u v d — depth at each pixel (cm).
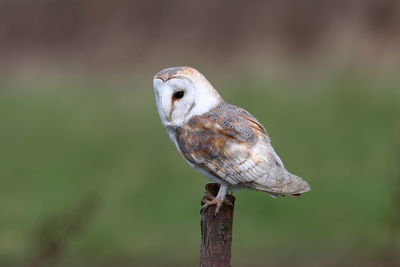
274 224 1383
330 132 1667
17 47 2980
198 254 1285
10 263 1173
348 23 2575
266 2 2862
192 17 2939
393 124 1661
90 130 1838
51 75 2492
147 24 2952
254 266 1173
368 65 2144
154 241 1339
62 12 3080
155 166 1603
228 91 1967
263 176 606
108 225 1380
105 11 3033
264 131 634
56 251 991
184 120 633
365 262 1190
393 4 2527
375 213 1346
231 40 2772
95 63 2791
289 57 2570
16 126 1906
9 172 1681
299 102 1833
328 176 1482
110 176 1611
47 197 1556
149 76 2477
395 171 1325
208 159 621
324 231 1347
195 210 1453
